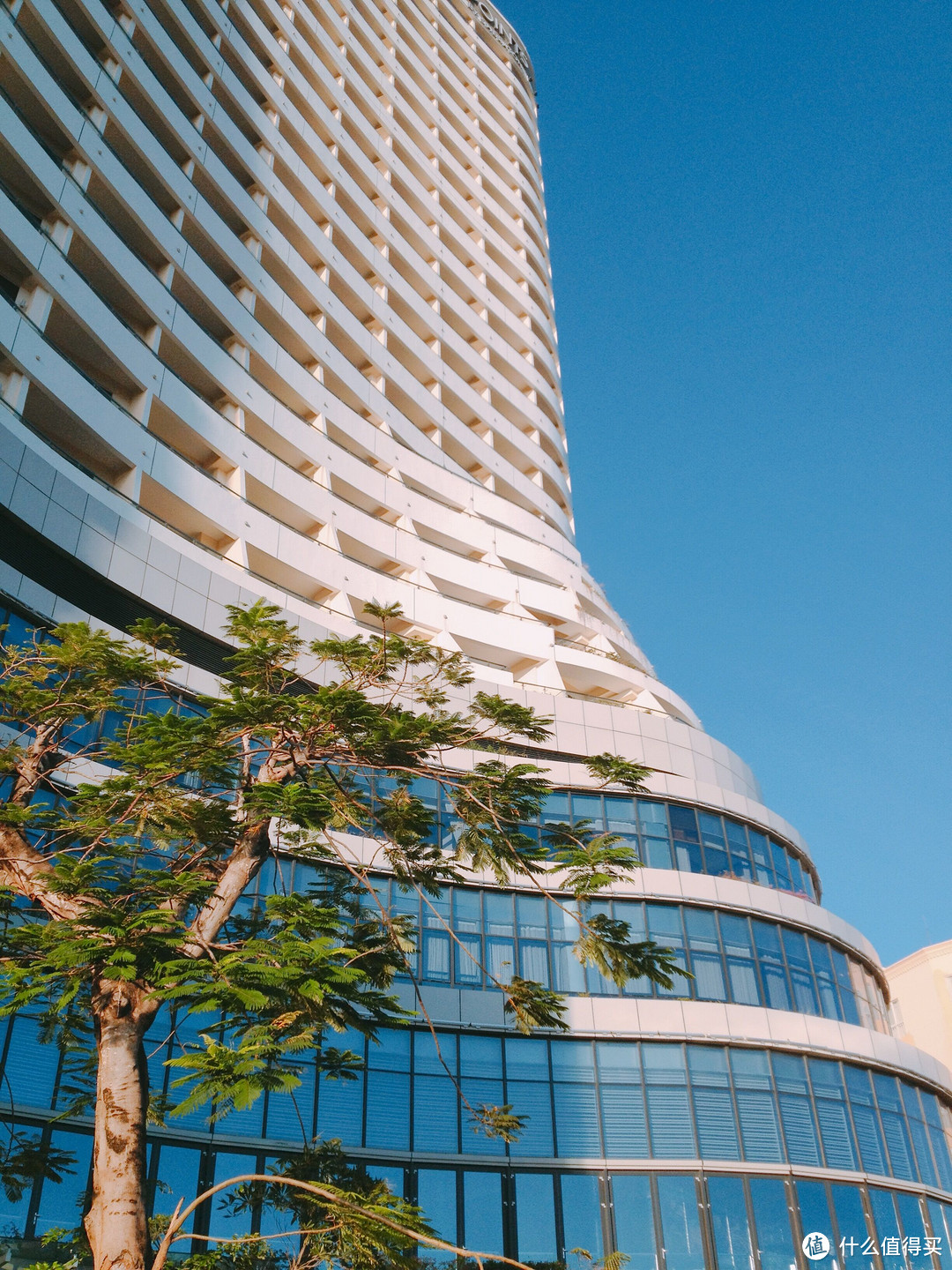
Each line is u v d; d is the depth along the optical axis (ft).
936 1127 90.07
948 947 152.25
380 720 44.52
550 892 87.66
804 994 91.35
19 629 70.74
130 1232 31.91
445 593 130.52
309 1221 47.11
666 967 44.55
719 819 100.99
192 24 132.67
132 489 90.27
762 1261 73.51
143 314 102.22
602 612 151.64
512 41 261.03
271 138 141.59
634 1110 78.54
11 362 80.59
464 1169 73.36
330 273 142.92
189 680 80.07
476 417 163.02
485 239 196.85
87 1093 52.44
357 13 190.80
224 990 30.71
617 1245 72.69
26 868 39.78
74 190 96.27
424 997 78.95
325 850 45.91
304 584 109.40
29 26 100.83
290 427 118.32
